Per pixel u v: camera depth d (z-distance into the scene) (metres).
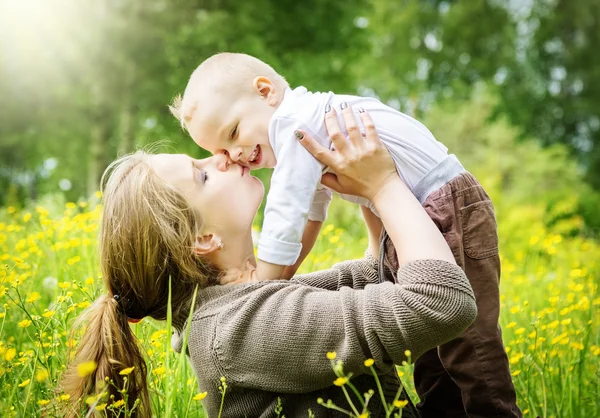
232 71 2.13
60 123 13.39
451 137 20.48
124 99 12.24
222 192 1.85
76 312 2.63
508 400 1.99
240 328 1.67
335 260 4.08
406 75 22.42
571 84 21.97
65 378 1.87
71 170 17.06
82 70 12.29
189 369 2.29
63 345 2.22
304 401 1.73
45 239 3.38
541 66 22.16
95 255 3.25
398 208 1.73
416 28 22.28
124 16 12.41
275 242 1.83
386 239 1.95
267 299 1.71
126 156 1.96
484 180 11.50
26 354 2.15
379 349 1.61
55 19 12.17
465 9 21.41
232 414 1.76
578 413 2.56
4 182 18.98
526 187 17.84
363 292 1.66
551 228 10.34
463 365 1.97
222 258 1.86
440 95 22.44
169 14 12.45
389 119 1.98
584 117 21.81
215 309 1.73
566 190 13.09
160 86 12.18
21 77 12.53
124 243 1.80
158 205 1.80
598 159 20.92
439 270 1.61
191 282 1.83
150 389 2.03
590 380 2.78
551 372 2.70
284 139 1.92
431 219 1.88
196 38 11.86
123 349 1.84
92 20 12.27
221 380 1.68
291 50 12.98
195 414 2.25
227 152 2.16
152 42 12.13
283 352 1.64
